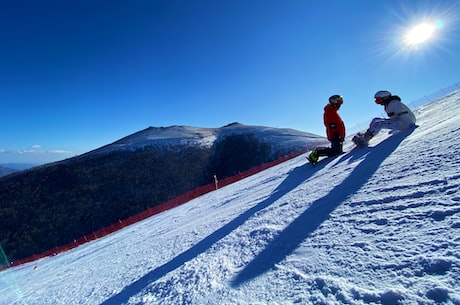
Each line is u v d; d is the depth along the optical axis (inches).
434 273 50.8
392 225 73.6
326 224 93.0
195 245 148.6
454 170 87.9
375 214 84.5
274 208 144.5
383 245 66.5
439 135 136.2
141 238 301.1
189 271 109.3
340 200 109.9
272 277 75.2
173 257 145.5
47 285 258.7
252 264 90.0
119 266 190.9
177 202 930.7
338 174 153.1
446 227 62.0
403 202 83.7
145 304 97.9
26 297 233.0
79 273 244.7
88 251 436.8
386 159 139.5
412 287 49.9
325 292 58.9
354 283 57.7
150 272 137.3
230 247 116.0
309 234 91.6
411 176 101.1
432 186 84.7
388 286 52.6
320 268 68.6
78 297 155.2
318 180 162.7
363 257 65.3
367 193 104.4
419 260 55.7
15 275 553.3
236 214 177.5
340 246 74.8
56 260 540.4
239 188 353.7
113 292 133.6
